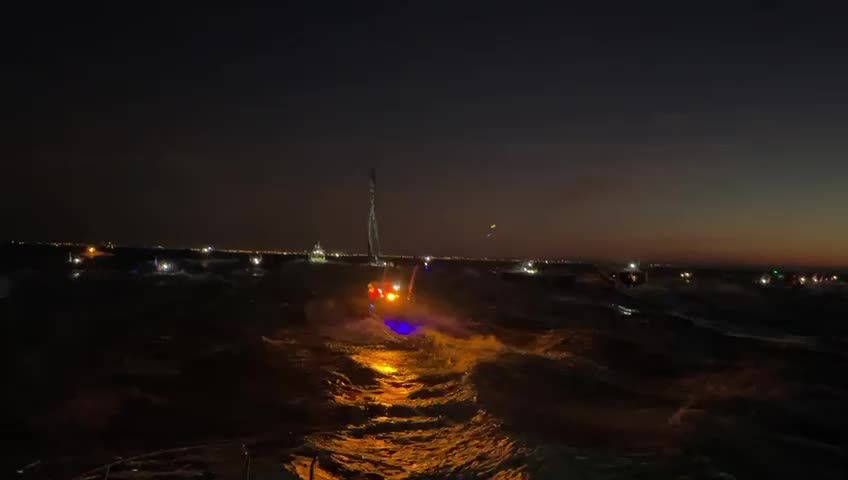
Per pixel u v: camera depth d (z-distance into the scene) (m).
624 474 6.01
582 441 7.18
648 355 13.58
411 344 14.97
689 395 9.81
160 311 19.17
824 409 8.93
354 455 6.64
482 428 7.74
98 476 5.80
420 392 9.87
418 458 6.57
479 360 12.78
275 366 11.36
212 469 6.04
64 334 13.52
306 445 6.92
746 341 16.20
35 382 9.27
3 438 6.79
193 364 11.23
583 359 13.09
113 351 12.11
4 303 19.11
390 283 24.78
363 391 9.87
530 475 5.89
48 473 5.83
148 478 5.77
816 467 6.52
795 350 14.70
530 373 11.38
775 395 9.91
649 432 7.62
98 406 8.23
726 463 6.52
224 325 16.77
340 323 18.55
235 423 7.77
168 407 8.35
